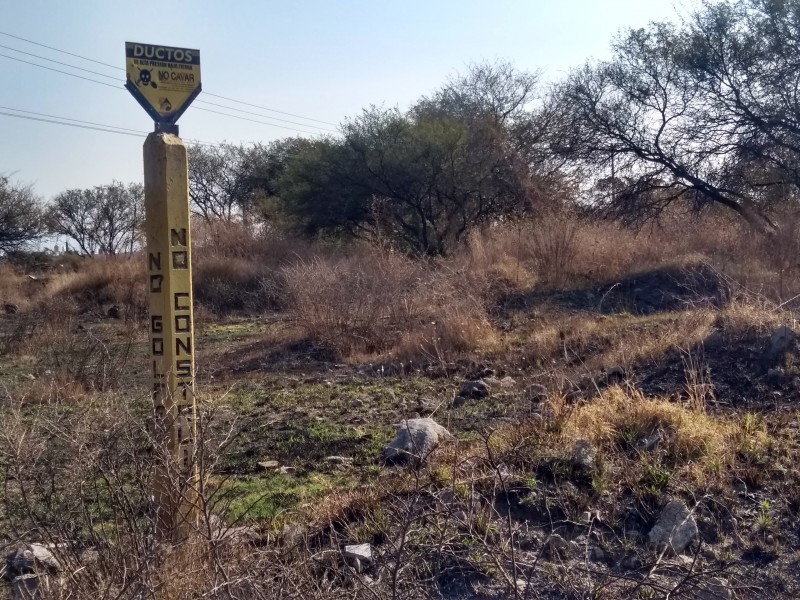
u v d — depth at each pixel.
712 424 5.74
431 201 28.52
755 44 17.80
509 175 26.98
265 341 13.82
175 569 3.72
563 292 14.27
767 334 7.91
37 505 4.64
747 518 4.73
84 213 53.16
